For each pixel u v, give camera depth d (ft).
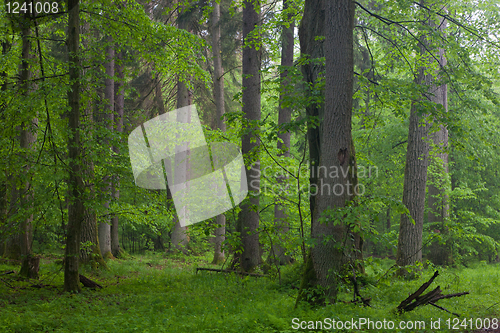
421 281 35.58
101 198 30.40
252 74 39.45
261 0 41.98
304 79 31.81
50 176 27.86
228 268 41.22
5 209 42.63
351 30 24.82
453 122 31.07
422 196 42.19
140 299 27.32
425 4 38.83
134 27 36.76
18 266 41.42
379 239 22.90
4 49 40.47
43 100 29.17
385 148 67.87
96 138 31.19
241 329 18.66
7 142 30.35
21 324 19.06
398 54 41.47
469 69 36.63
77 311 23.18
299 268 33.81
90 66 31.89
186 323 19.88
